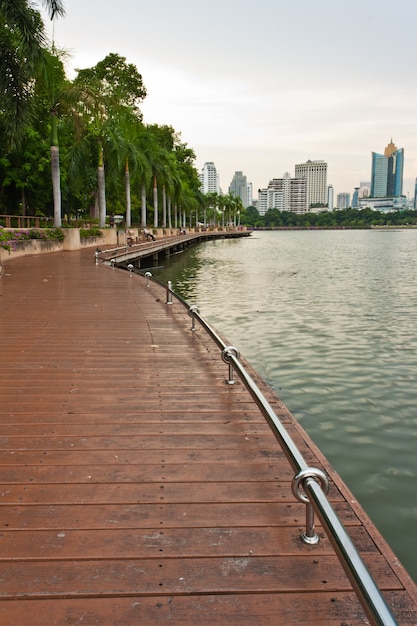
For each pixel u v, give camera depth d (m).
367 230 188.88
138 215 75.06
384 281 23.58
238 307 15.80
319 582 2.35
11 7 15.07
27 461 3.58
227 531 2.75
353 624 2.12
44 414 4.47
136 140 48.81
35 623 2.12
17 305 10.45
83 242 31.48
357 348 10.20
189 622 2.13
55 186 29.03
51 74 25.28
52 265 19.50
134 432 4.10
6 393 5.02
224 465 3.54
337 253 48.78
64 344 7.12
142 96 51.50
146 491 3.17
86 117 29.12
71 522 2.83
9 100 16.66
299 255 45.72
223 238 104.44
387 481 5.00
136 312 9.75
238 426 4.25
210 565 2.47
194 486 3.24
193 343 7.24
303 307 15.71
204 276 26.62
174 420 4.37
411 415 6.70
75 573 2.41
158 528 2.78
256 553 2.56
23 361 6.21
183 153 76.88
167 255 41.09
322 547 2.61
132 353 6.65
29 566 2.46
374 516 4.38
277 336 11.38
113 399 4.88
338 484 3.28
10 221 27.83
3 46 16.22
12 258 22.50
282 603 2.23
